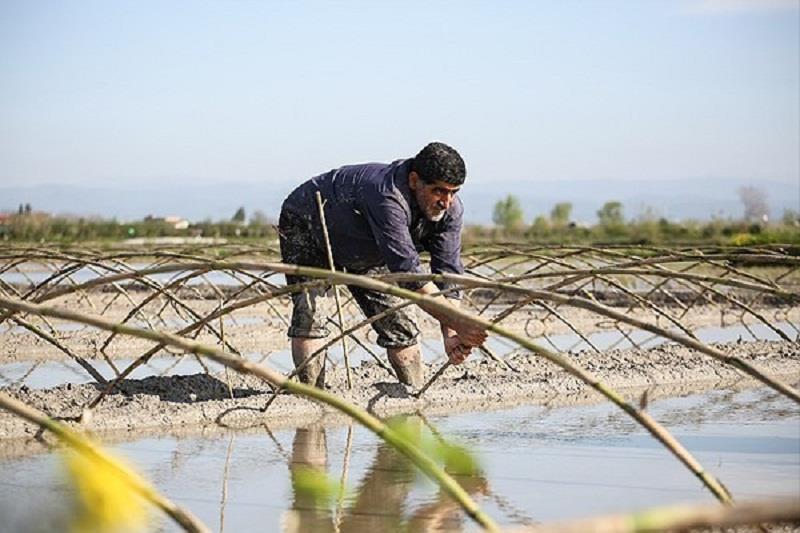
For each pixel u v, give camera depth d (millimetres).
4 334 19781
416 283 10586
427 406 12500
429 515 7547
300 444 10203
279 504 7816
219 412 11438
